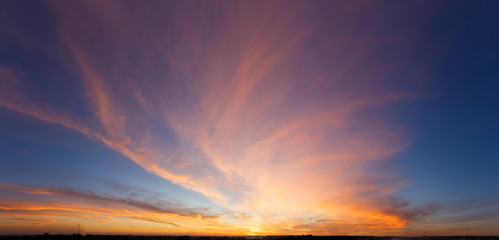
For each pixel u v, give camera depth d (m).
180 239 71.00
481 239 55.16
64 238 54.16
